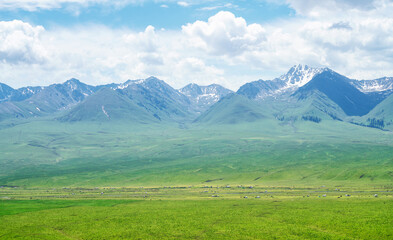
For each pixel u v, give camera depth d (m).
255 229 138.25
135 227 145.88
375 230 129.38
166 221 155.75
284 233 131.88
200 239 127.38
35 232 140.25
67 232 140.38
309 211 168.50
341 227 136.25
